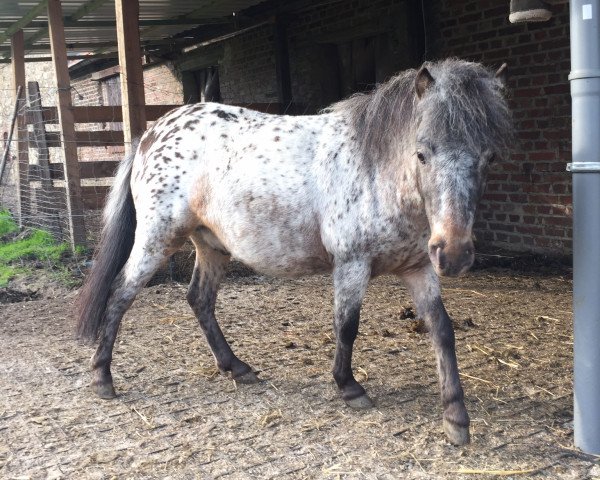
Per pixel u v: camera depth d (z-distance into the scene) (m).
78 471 3.06
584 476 2.91
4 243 8.04
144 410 3.70
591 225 2.98
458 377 3.29
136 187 3.98
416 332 4.84
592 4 2.88
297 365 4.29
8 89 17.45
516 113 7.12
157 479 2.98
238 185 3.62
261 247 3.62
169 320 5.34
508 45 7.06
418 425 3.42
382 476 2.95
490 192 7.58
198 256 4.18
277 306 5.69
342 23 8.59
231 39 10.75
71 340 4.95
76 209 7.23
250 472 3.02
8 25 9.80
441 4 7.66
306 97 9.38
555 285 6.05
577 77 2.94
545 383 3.87
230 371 4.11
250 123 3.78
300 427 3.43
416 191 3.09
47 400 3.85
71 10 8.87
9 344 4.91
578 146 2.97
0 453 3.24
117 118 7.48
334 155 3.43
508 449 3.15
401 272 3.49
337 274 3.43
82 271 6.80
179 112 4.04
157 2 8.71
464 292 5.96
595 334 3.03
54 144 8.25
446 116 2.77
